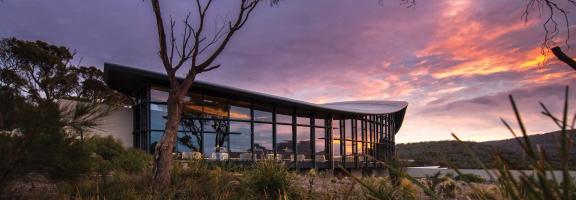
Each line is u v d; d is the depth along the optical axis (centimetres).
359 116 3325
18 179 406
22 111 388
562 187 76
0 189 393
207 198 656
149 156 1240
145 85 2277
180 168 849
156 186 685
